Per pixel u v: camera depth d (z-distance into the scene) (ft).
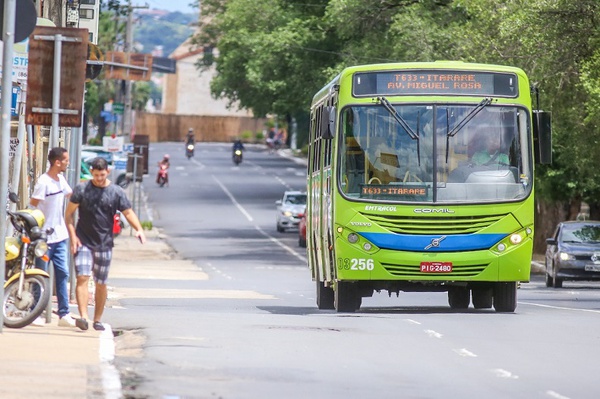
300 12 378.12
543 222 312.29
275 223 426.51
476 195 125.29
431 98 126.41
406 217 124.77
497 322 114.62
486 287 132.36
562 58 214.69
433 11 280.10
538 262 290.35
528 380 73.82
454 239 124.67
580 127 230.48
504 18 222.28
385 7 296.51
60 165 99.45
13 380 67.62
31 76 99.66
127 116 565.12
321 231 140.56
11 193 93.97
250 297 172.35
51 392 63.98
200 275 238.89
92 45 152.76
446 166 125.49
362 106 126.31
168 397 63.72
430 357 84.69
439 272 124.67
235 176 615.57
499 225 125.18
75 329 97.45
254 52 382.01
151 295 172.65
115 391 65.10
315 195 150.10
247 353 84.38
